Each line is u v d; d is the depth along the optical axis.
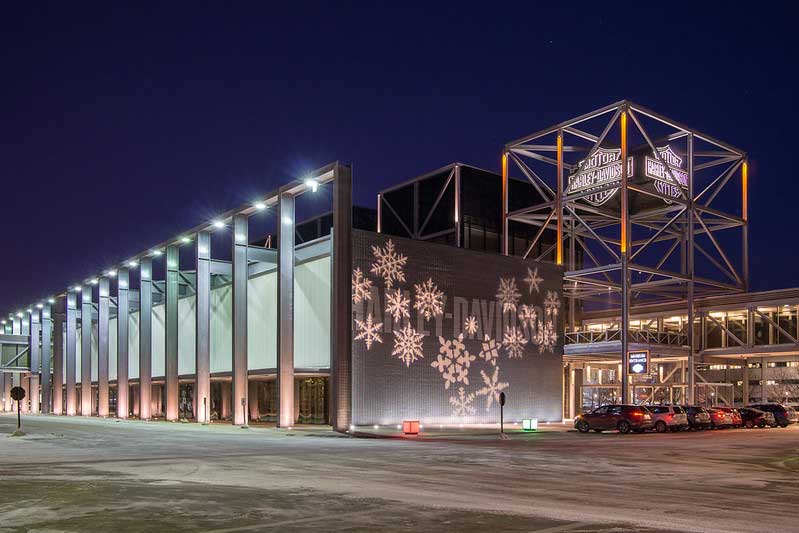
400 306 42.00
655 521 11.13
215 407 55.91
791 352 51.19
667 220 59.81
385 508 12.11
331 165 40.62
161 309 63.00
